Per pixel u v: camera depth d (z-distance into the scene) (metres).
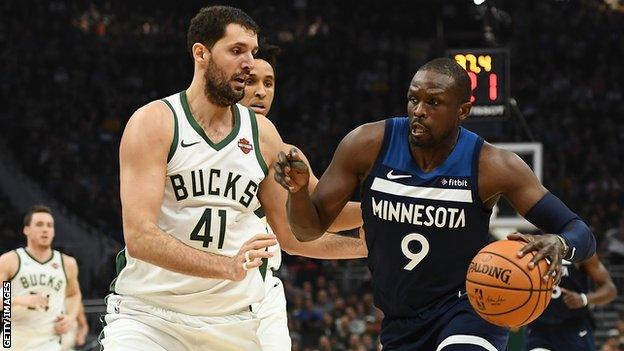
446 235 4.77
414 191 4.78
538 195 4.75
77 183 26.19
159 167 4.89
